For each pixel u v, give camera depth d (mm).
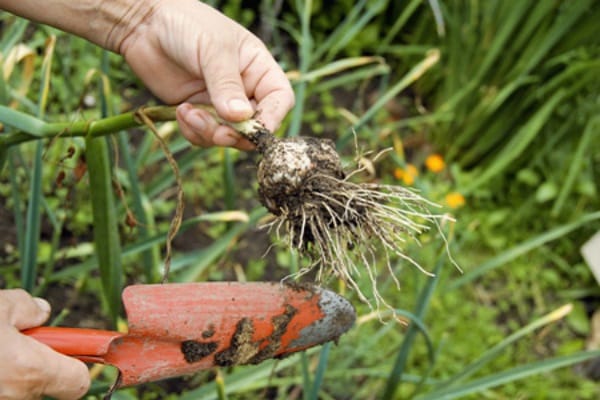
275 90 612
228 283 548
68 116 1012
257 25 1383
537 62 1134
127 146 765
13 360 480
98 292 947
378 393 952
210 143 599
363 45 1374
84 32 624
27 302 518
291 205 573
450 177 1260
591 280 1179
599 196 1228
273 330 556
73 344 506
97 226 675
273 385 890
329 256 574
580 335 1118
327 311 570
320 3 1368
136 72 643
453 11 1226
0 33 1146
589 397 1017
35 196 716
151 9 603
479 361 778
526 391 1009
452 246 1043
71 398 515
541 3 1078
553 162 1202
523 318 1120
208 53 583
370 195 583
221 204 1133
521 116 1196
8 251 956
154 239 754
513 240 1212
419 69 914
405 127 1324
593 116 1127
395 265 1072
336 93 1341
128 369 524
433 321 1053
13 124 598
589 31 1094
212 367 558
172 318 521
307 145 572
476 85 1199
